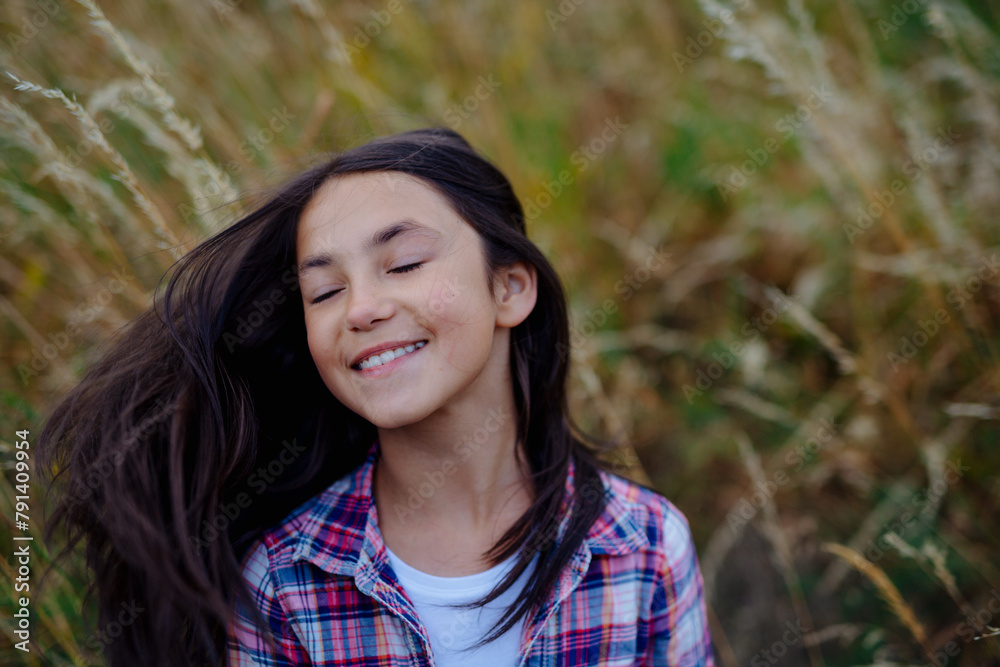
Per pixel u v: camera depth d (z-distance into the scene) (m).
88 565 1.18
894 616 1.77
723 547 1.81
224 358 1.21
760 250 2.39
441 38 2.43
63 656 1.41
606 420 1.92
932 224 1.86
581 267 2.28
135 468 1.12
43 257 1.75
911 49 2.48
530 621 1.12
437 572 1.15
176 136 1.79
